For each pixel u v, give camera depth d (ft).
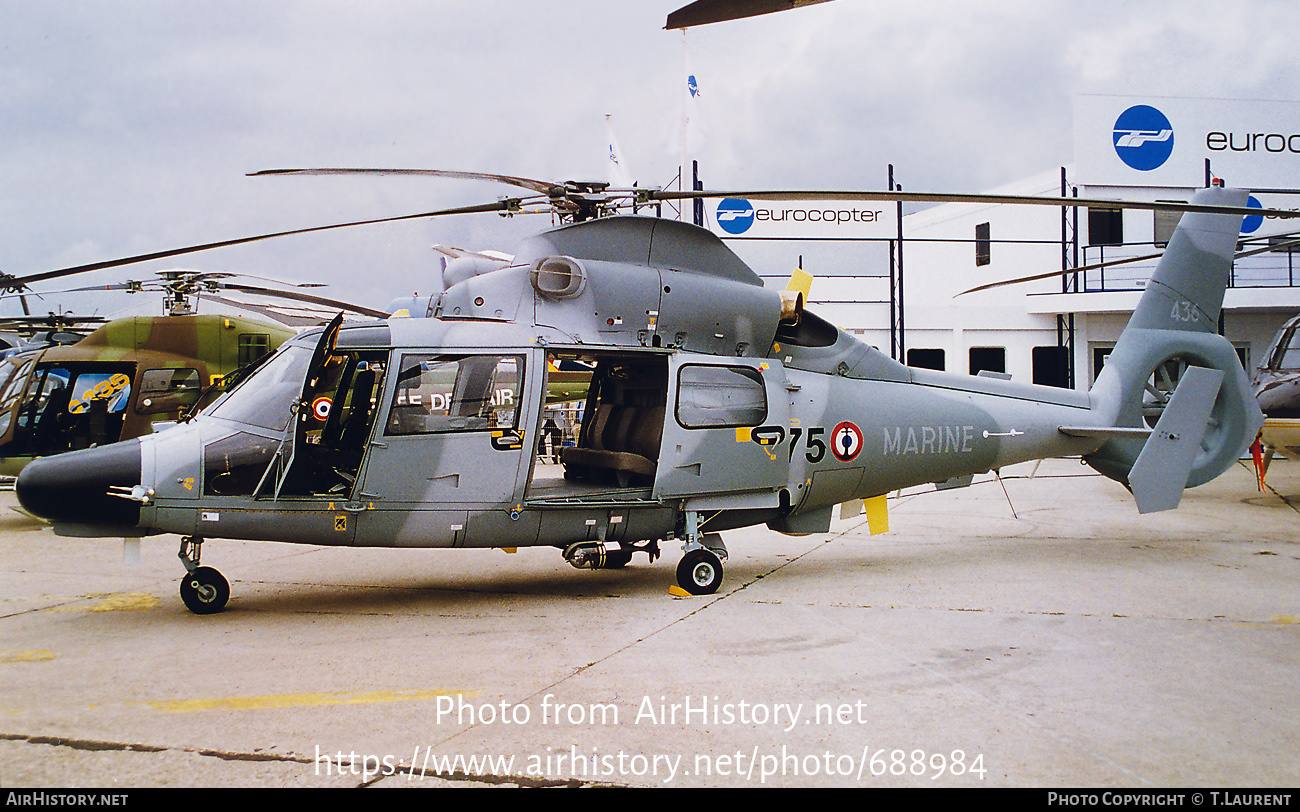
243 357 40.60
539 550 29.71
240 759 11.61
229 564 27.17
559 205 22.54
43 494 18.02
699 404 22.02
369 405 21.83
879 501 25.91
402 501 19.49
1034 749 11.96
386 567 26.48
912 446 24.95
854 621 19.06
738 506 22.68
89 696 14.17
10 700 13.99
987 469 26.76
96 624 19.15
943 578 23.70
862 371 25.11
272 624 19.11
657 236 22.53
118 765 11.41
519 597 21.91
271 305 49.49
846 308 69.05
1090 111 67.87
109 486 18.13
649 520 21.86
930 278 82.43
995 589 22.25
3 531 34.63
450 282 23.15
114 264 25.57
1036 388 27.50
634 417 24.04
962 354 69.36
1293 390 39.19
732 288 23.06
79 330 49.75
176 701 13.93
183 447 18.83
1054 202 19.06
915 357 69.72
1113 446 28.48
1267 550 27.66
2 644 17.46
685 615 19.74
